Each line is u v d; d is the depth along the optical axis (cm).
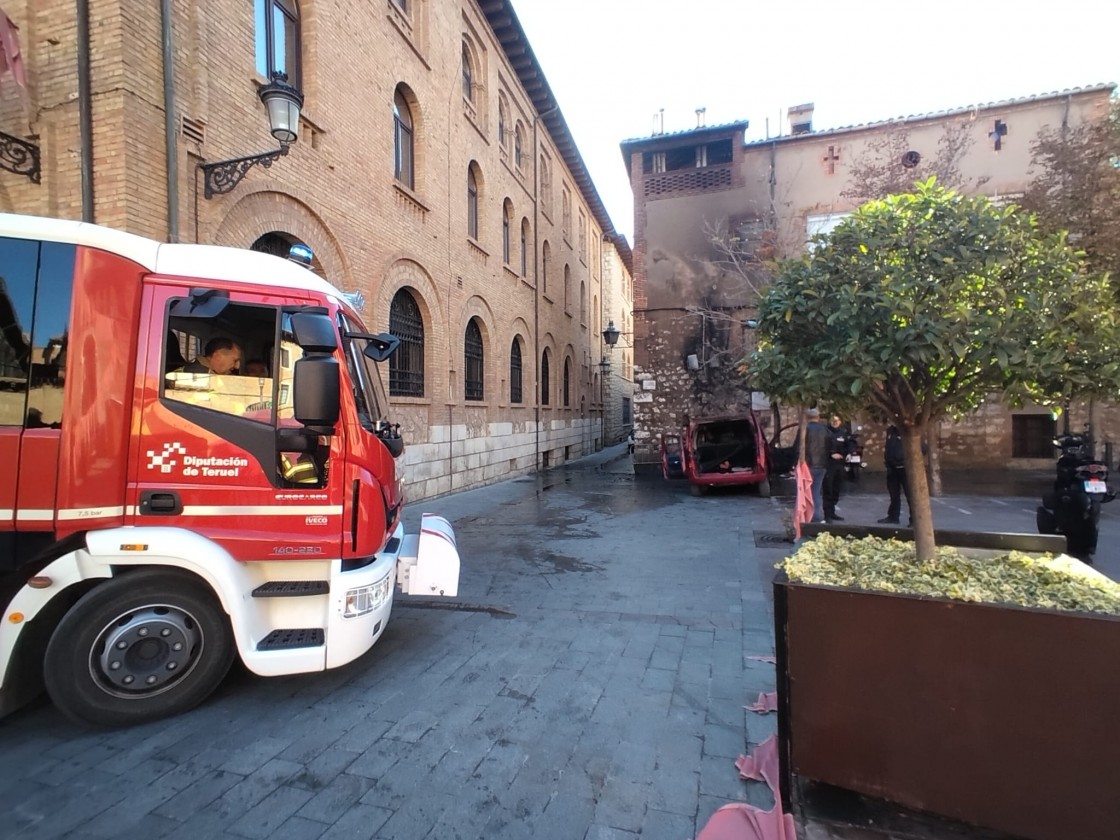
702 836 247
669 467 1452
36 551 324
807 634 260
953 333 267
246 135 726
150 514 339
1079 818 218
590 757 308
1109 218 1086
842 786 255
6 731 332
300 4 857
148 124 596
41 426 324
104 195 574
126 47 575
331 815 262
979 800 233
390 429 460
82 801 270
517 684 393
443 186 1292
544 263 2112
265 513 355
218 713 352
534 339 1947
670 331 1717
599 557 748
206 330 359
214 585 340
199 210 656
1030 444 1511
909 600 243
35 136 586
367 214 994
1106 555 683
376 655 441
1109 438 1423
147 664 339
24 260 328
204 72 656
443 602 563
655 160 1747
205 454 348
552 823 258
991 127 1458
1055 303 277
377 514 382
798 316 308
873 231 301
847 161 1567
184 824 255
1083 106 1404
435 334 1251
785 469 1434
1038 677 223
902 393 324
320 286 403
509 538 872
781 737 264
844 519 970
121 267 341
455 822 258
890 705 246
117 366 336
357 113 963
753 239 1633
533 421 1939
